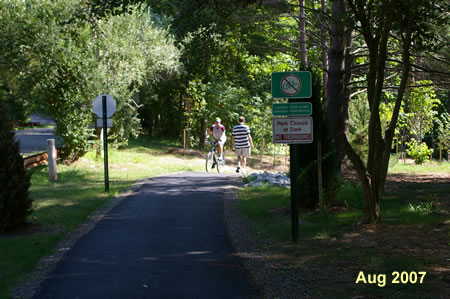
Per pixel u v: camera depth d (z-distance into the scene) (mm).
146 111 41375
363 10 8086
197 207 10594
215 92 30656
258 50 18266
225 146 33531
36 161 17359
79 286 5312
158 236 7852
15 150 8352
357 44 20641
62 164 20656
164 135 40594
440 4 10758
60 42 20250
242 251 6945
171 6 15391
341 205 9742
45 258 6598
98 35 21828
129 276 5680
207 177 16516
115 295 5012
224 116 32062
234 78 31469
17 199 8211
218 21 13625
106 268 6023
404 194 12070
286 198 11062
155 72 29297
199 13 13195
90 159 22406
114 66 22891
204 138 32344
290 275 5672
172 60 28000
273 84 7289
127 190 13398
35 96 21609
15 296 5035
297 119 7266
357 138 16672
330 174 9562
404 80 9047
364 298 4703
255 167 25094
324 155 9406
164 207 10594
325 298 4801
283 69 23641
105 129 13086
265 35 19031
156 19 30234
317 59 20969
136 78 24516
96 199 11578
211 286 5312
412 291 4828
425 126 24500
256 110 32281
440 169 20688
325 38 17562
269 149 32562
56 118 20891
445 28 11484
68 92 20891
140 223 8906
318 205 9578
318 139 9445
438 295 4668
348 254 6398
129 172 19422
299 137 7273
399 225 8156
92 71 21234
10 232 8062
